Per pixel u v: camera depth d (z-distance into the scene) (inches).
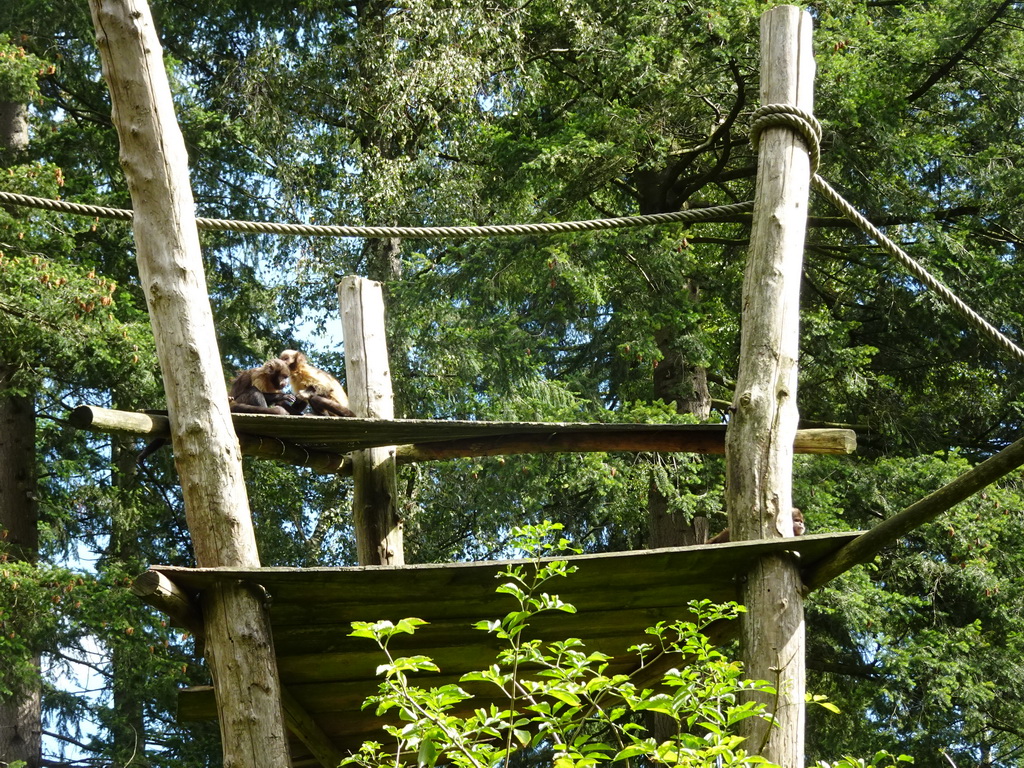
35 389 746.8
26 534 788.0
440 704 192.5
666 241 721.6
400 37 843.4
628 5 762.2
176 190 267.9
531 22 855.1
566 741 213.6
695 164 813.2
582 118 749.3
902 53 728.3
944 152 773.9
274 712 235.0
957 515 668.1
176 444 256.5
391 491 367.6
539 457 710.5
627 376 823.1
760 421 280.7
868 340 852.0
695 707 197.3
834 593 631.8
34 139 901.2
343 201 892.6
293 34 966.4
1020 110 784.3
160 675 724.7
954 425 834.8
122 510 881.5
